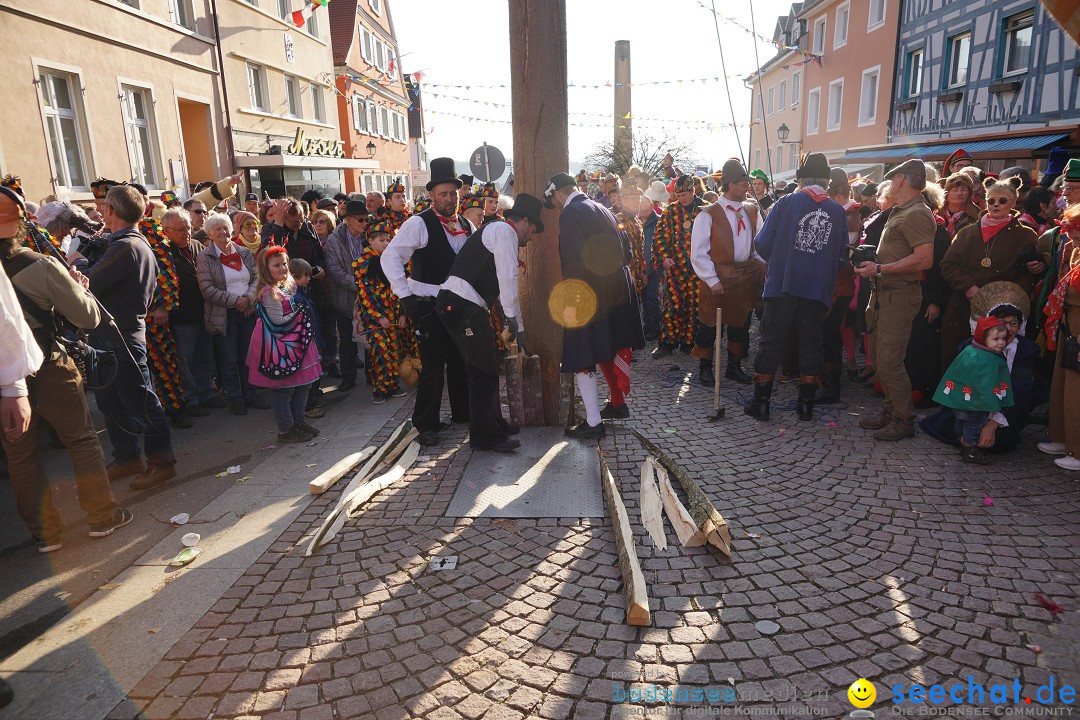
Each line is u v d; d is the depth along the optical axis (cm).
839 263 516
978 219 539
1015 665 244
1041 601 280
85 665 256
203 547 346
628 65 2033
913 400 540
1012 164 1508
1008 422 420
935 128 1870
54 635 275
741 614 279
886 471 417
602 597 294
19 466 330
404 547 340
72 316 329
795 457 445
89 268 474
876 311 477
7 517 392
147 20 1212
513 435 500
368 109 2839
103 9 1089
